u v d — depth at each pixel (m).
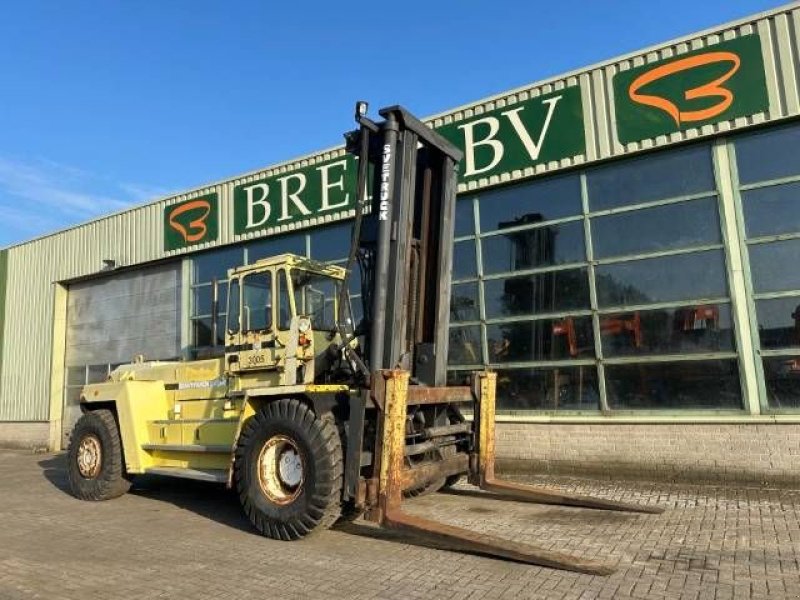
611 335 9.26
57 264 17.34
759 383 8.19
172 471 7.97
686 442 8.55
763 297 8.23
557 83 9.81
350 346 7.02
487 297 10.36
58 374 16.97
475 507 7.37
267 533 6.40
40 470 12.45
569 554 5.49
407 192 7.02
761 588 4.59
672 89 8.86
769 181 8.29
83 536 6.73
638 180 9.22
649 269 9.04
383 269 6.76
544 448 9.60
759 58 8.30
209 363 8.15
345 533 6.49
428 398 6.93
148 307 15.50
